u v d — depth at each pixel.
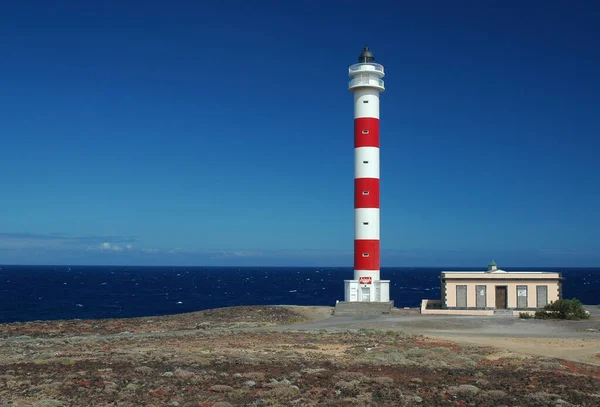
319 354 32.88
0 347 36.97
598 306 67.25
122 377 25.25
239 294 158.50
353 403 21.70
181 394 22.66
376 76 67.00
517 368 29.42
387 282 65.12
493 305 61.12
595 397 23.36
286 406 21.17
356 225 66.56
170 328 51.31
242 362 29.20
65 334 47.28
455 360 31.59
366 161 66.38
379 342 39.03
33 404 20.55
